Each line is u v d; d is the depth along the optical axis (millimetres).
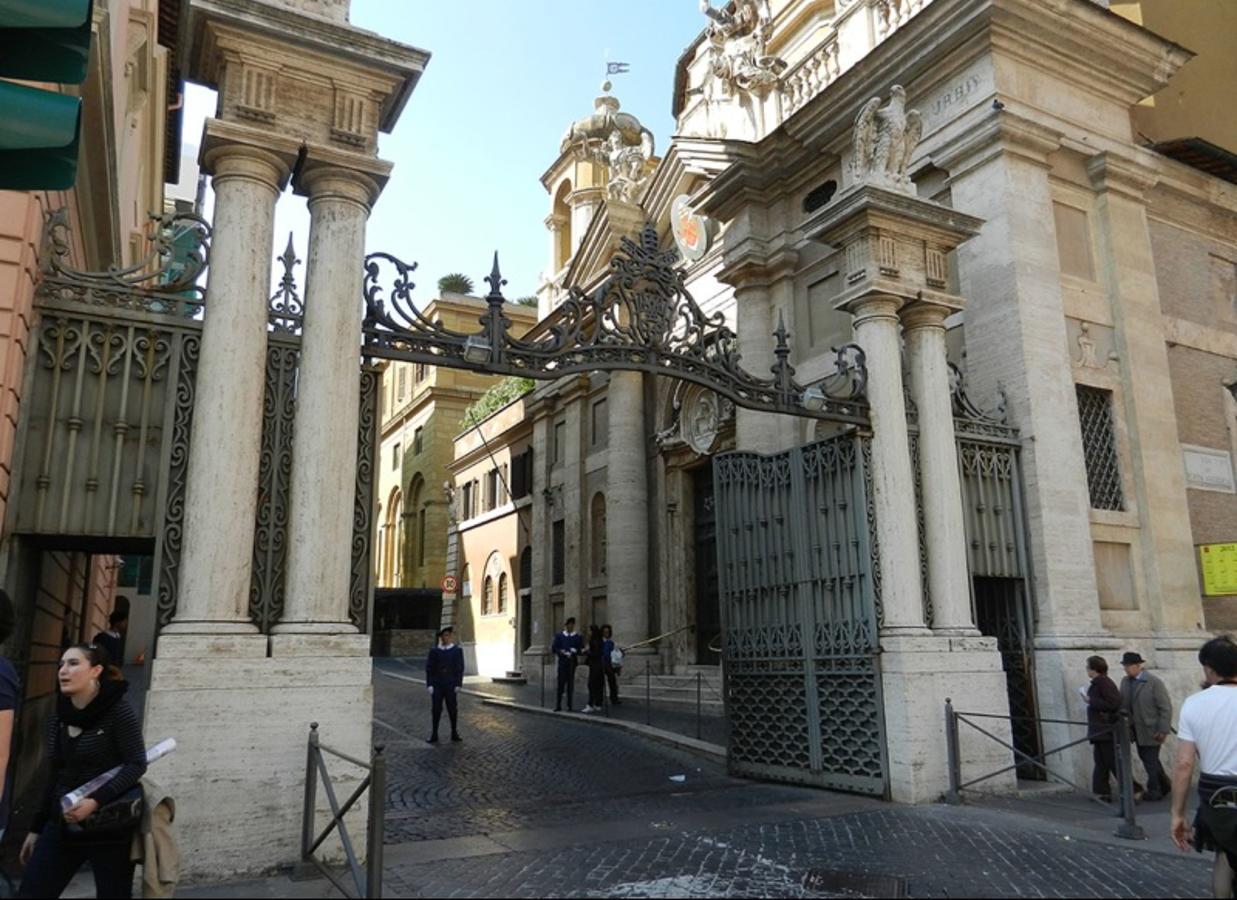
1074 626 10414
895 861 6348
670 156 19219
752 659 10320
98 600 14039
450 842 6887
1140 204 12859
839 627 9383
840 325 13680
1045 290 11398
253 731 5918
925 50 12461
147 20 12195
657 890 5551
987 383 11328
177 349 6578
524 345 7809
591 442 24109
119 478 6297
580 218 28141
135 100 13477
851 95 13508
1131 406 11945
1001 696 9156
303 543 6414
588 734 14367
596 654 17266
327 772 6031
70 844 4035
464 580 33156
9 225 6035
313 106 6926
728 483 10875
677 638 19500
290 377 6840
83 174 8641
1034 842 6977
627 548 20844
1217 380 13359
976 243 11703
